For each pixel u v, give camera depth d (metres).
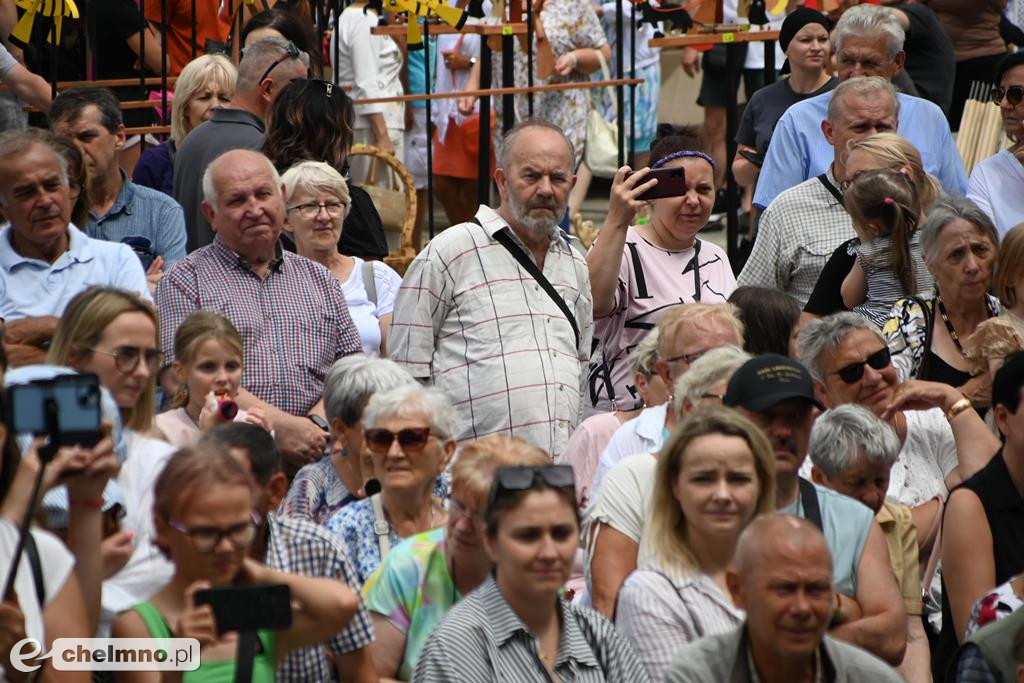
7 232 20.58
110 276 20.75
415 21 27.45
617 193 21.70
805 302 24.50
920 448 19.30
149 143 30.30
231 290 20.47
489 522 13.65
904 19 31.56
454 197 34.66
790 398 15.63
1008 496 16.97
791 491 16.05
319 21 31.88
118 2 30.14
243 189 20.38
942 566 17.38
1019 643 14.32
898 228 22.17
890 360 19.20
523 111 32.94
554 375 20.44
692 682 13.15
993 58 35.16
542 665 13.62
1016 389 16.84
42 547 12.62
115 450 13.45
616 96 33.81
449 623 13.70
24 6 26.66
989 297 21.44
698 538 14.86
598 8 37.06
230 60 29.75
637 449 17.72
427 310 20.42
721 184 36.75
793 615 12.79
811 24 29.33
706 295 22.81
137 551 14.84
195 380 18.11
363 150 28.20
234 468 12.92
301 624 13.08
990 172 26.16
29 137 20.27
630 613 14.64
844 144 24.41
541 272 20.83
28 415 11.75
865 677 13.28
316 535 14.61
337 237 22.83
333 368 17.78
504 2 30.84
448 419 16.48
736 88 35.56
